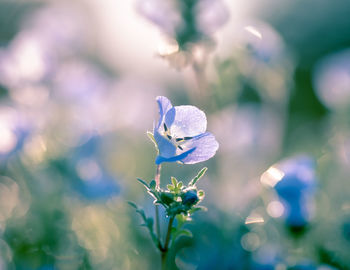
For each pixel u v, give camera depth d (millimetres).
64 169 627
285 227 539
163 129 431
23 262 584
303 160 532
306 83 1249
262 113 704
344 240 556
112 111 791
